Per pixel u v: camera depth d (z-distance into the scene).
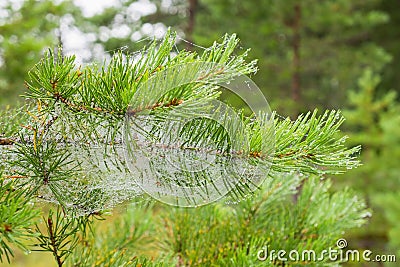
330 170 1.15
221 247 1.55
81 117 1.11
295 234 1.57
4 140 1.18
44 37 4.50
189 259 1.55
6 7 4.39
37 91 1.12
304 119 1.15
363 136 5.41
